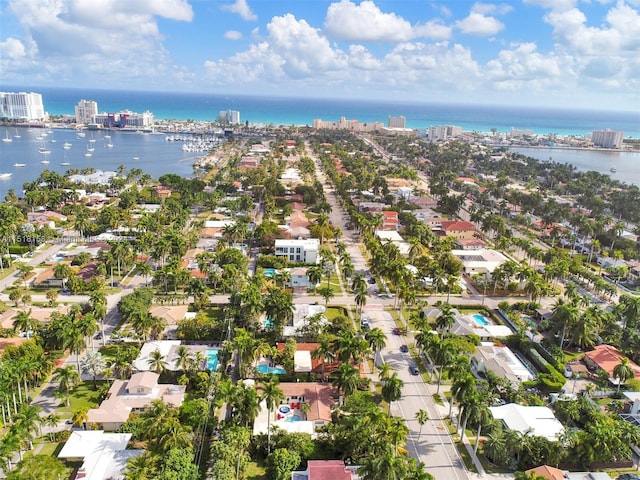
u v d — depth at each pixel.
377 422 100.88
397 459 90.94
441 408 126.12
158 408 103.69
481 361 141.12
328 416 116.94
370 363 145.00
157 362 128.38
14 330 145.38
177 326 156.75
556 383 135.00
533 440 106.62
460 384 108.88
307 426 112.81
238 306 169.00
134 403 117.19
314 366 138.00
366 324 169.25
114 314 170.88
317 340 152.00
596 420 115.75
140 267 191.38
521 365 146.62
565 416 120.44
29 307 171.88
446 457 108.50
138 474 88.88
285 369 137.00
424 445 112.06
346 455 103.19
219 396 111.81
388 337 161.88
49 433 109.81
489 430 109.94
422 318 161.25
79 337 129.38
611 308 187.38
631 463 108.81
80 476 94.38
